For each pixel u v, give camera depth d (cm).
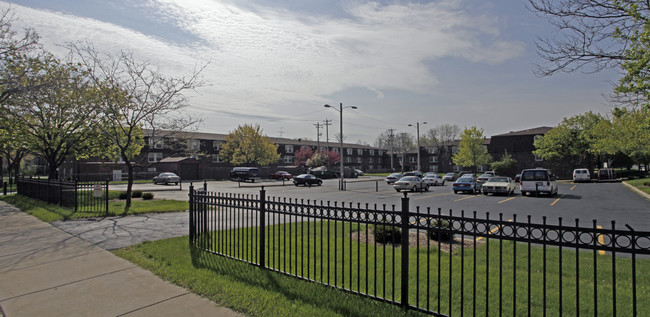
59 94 1741
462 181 2619
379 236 819
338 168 7294
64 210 1312
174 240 809
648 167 6000
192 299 466
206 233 714
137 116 1596
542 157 5475
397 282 538
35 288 509
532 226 333
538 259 682
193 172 5281
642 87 942
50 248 745
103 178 4669
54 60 1712
